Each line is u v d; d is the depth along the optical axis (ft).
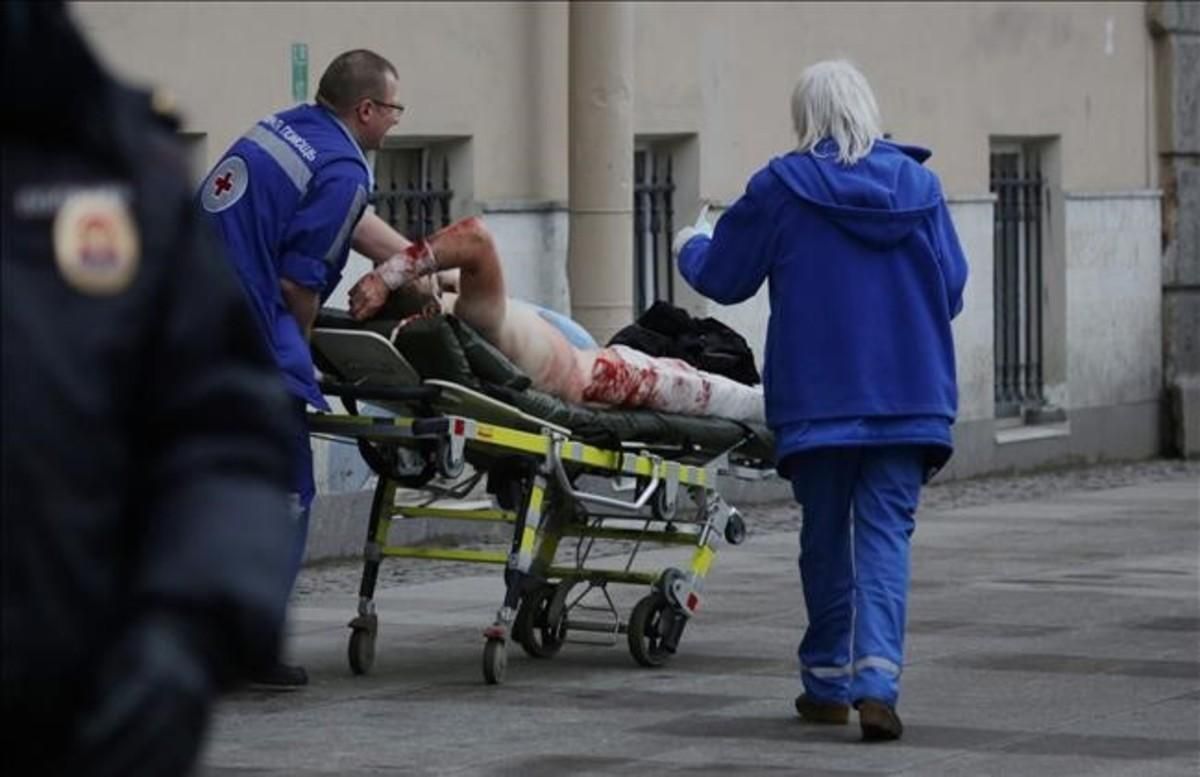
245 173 77.10
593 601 100.32
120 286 26.96
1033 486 156.76
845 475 71.05
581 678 81.71
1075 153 168.96
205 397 27.61
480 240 77.51
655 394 82.17
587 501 80.84
